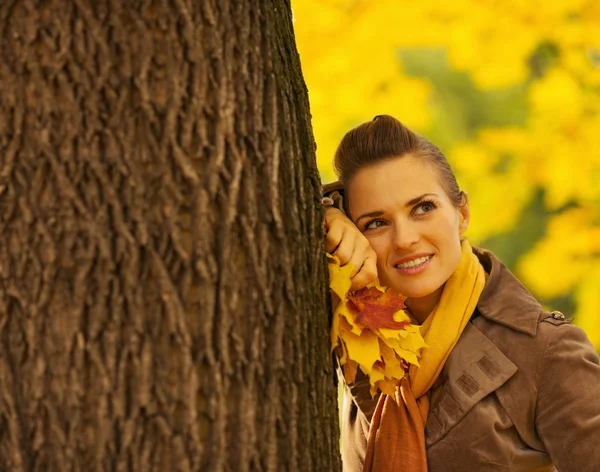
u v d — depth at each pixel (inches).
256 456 72.7
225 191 72.5
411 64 277.7
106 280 69.1
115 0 70.6
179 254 70.4
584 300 243.9
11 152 69.5
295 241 76.9
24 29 70.0
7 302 69.2
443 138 267.1
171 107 70.9
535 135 241.0
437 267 104.6
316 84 231.0
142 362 69.1
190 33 72.0
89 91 69.7
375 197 104.6
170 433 69.4
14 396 69.2
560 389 101.8
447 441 103.7
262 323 73.7
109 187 69.5
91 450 68.6
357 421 115.0
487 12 224.1
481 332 107.7
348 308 88.2
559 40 228.7
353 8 225.3
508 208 251.3
